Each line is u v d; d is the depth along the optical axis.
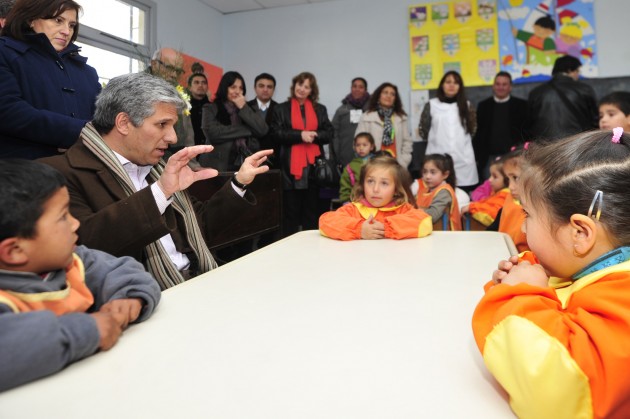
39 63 1.50
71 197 1.06
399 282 0.83
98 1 3.66
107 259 0.72
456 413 0.40
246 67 5.11
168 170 0.99
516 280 0.52
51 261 0.55
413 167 4.49
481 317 0.48
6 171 0.52
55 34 1.54
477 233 1.42
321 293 0.77
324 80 4.85
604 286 0.45
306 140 3.35
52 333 0.47
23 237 0.51
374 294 0.76
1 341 0.44
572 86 3.65
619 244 0.50
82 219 1.00
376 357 0.51
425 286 0.80
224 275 0.91
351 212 1.61
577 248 0.51
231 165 3.20
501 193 2.48
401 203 1.63
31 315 0.47
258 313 0.67
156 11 4.17
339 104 4.82
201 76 3.49
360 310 0.67
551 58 4.18
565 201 0.51
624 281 0.44
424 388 0.44
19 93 1.43
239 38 5.11
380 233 1.35
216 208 1.33
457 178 3.74
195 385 0.45
